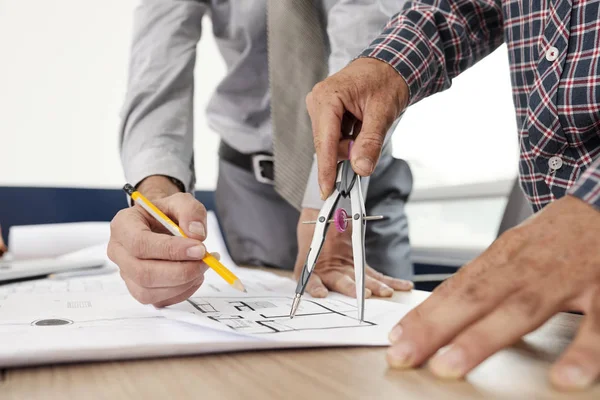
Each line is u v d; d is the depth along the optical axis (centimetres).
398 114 62
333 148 52
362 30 84
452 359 32
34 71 164
